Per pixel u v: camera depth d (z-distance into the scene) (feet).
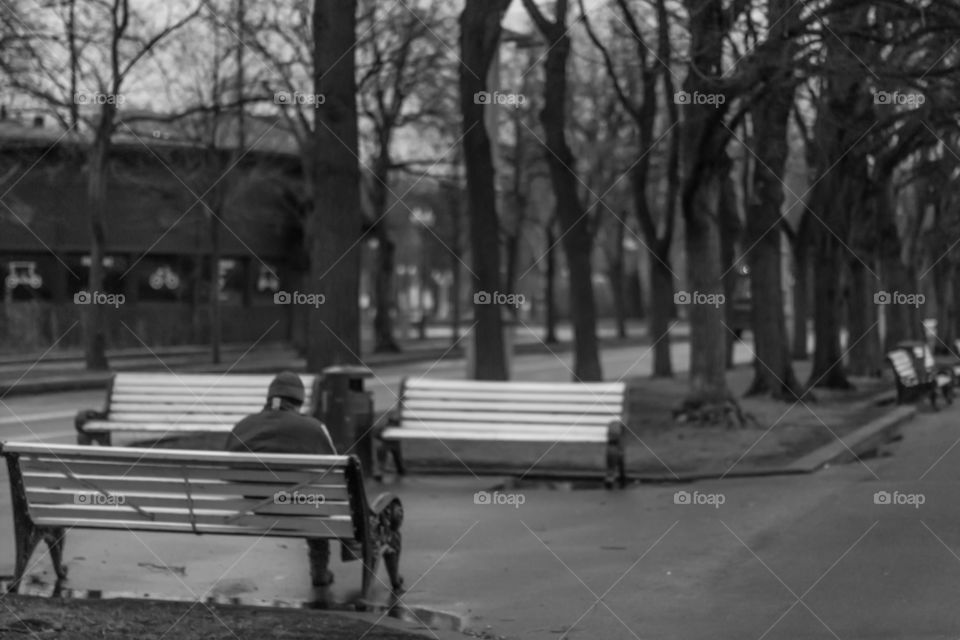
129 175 143.02
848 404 82.84
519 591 29.81
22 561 28.37
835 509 41.57
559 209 93.40
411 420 51.70
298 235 180.55
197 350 162.30
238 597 28.32
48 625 23.95
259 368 125.90
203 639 23.34
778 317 84.69
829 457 55.88
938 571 31.55
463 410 51.37
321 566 29.60
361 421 49.49
